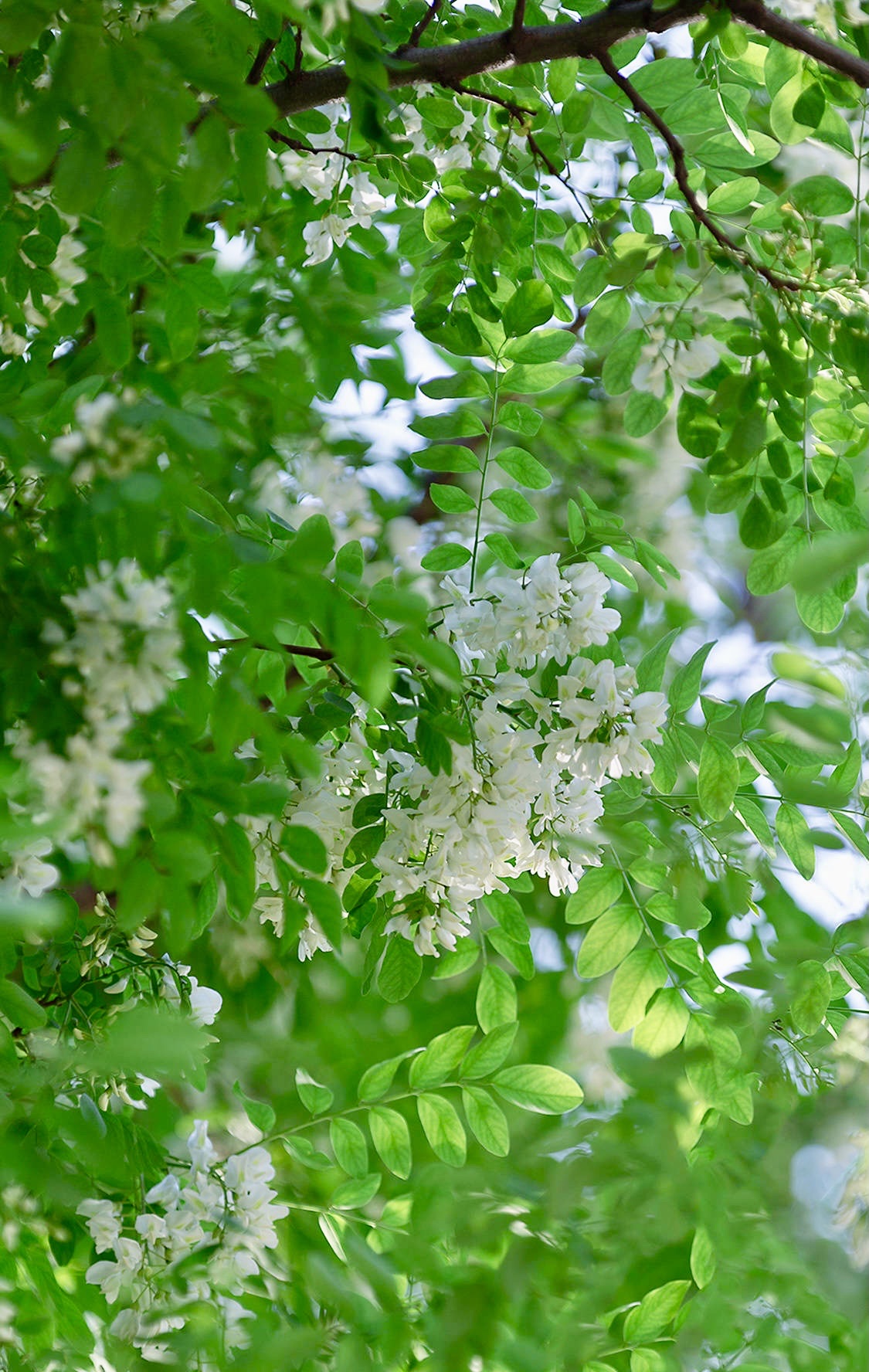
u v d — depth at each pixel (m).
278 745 2.34
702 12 2.47
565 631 2.47
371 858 2.47
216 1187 2.52
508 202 2.53
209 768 2.35
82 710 2.30
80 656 2.30
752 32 2.54
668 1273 2.46
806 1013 2.48
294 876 2.41
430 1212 2.48
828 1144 2.44
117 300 2.47
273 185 2.53
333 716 2.47
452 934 2.46
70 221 2.48
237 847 2.36
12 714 2.31
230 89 2.30
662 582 2.53
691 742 2.53
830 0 2.50
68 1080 2.41
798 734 2.50
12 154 2.31
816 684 2.52
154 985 2.54
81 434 2.30
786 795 2.52
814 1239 2.42
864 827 2.54
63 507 2.32
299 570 2.31
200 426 2.30
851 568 2.14
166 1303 2.48
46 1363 2.44
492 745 2.45
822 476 2.55
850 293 2.48
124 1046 1.83
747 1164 2.45
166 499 2.29
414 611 2.33
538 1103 2.54
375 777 2.51
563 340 2.54
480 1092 2.54
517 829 2.45
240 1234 2.51
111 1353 2.47
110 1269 2.48
